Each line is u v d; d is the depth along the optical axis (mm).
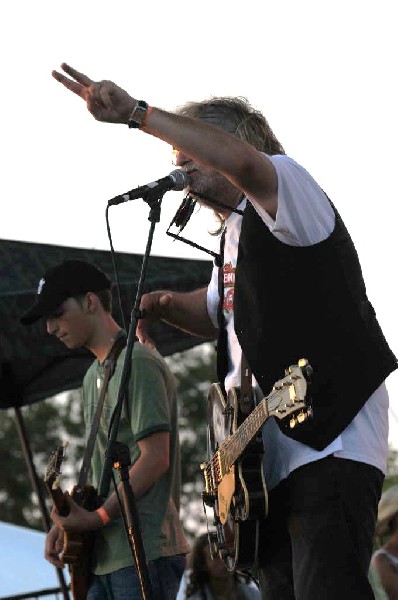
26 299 6500
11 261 6734
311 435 3660
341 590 3555
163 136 3600
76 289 5160
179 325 4699
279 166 3674
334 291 3742
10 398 7461
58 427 27344
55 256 6883
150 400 4914
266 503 3840
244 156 3586
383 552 6043
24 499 26828
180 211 4156
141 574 4062
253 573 4246
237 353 4121
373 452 3695
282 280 3764
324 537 3617
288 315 3746
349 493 3631
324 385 3674
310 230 3730
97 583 4934
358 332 3727
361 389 3678
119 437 4996
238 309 3900
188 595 6289
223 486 4113
